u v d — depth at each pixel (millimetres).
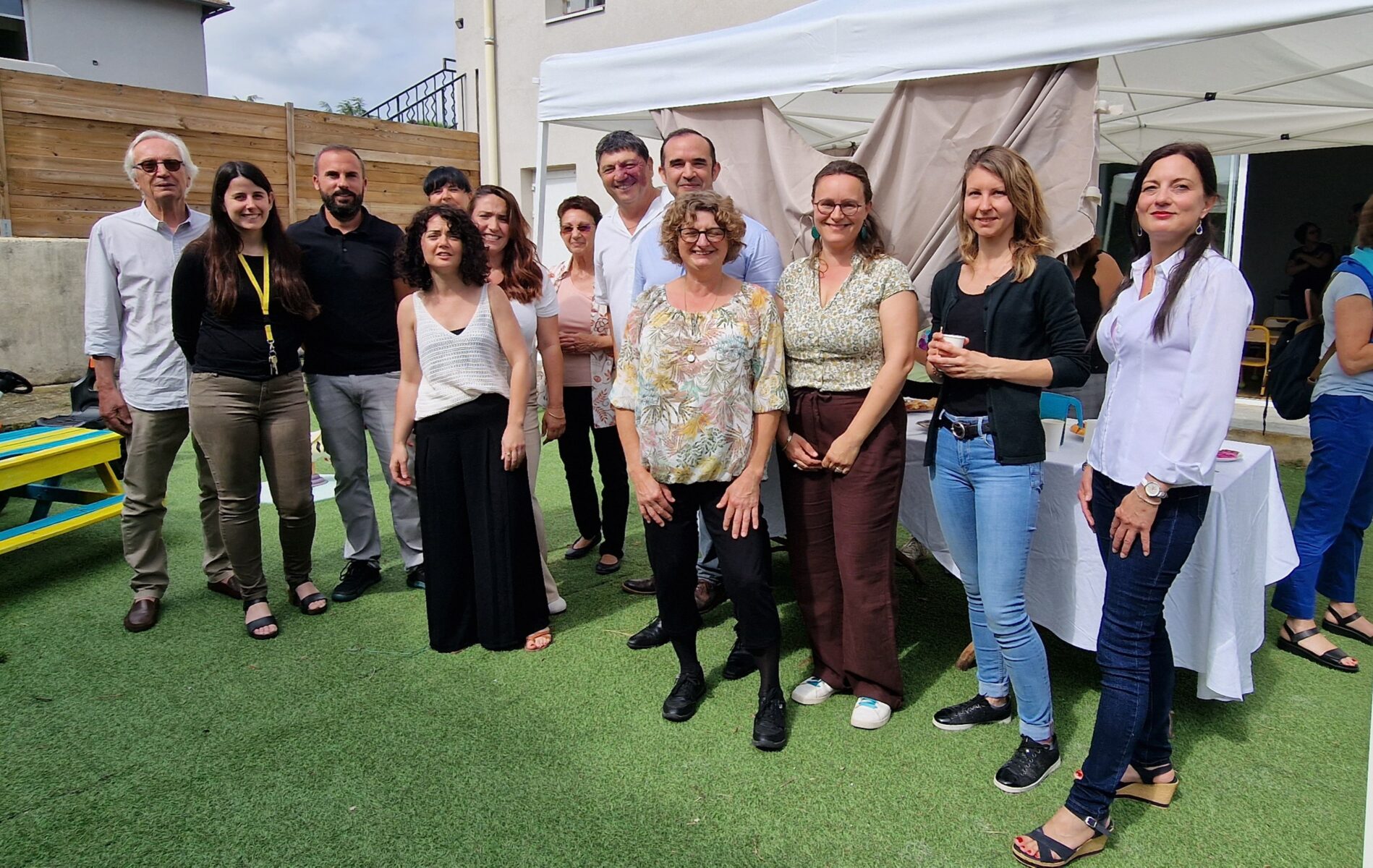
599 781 2258
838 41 3086
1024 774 2215
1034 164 2795
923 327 3203
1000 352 2150
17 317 6793
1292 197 8664
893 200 3156
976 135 2922
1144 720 2115
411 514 3572
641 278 3025
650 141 7574
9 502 4992
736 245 2439
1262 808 2146
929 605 3475
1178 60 3965
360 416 3473
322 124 7996
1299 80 4125
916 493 3092
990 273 2205
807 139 6211
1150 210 1807
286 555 3357
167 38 14461
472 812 2129
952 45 2832
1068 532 2584
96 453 4043
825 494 2541
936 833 2057
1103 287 3375
